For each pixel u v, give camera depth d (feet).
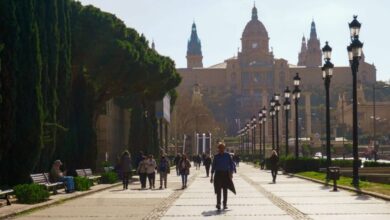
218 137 556.51
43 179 87.30
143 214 62.90
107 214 62.95
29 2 90.02
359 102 620.08
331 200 77.10
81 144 131.85
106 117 189.67
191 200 81.25
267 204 72.90
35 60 89.97
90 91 143.84
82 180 96.73
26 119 89.25
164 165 111.65
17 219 58.39
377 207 67.26
